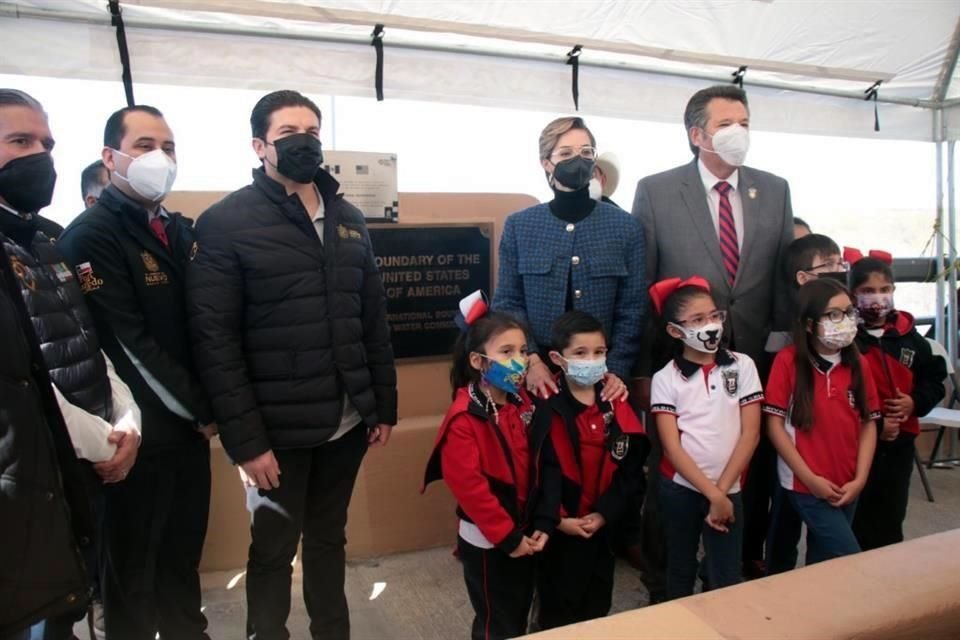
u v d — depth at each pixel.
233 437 1.76
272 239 1.81
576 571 1.91
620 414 1.96
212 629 2.31
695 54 3.35
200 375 1.79
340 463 1.99
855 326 2.10
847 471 2.14
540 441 1.89
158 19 2.51
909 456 2.46
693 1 3.20
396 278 2.91
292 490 1.88
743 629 0.89
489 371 1.87
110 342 1.80
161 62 2.54
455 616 2.41
